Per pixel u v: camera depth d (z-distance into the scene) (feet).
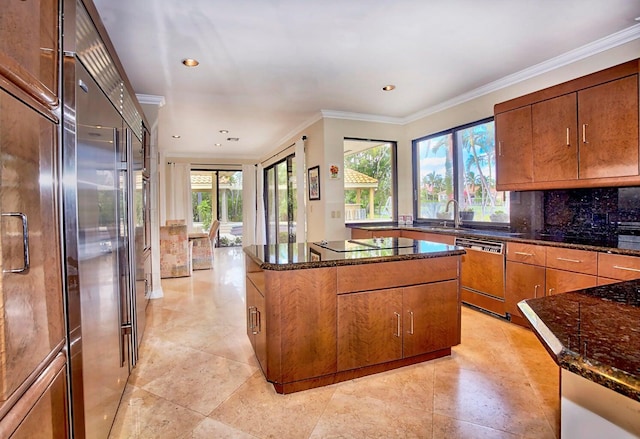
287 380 6.63
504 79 12.01
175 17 7.80
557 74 10.62
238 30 8.46
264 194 28.66
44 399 3.38
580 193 10.21
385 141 17.03
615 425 2.25
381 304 7.25
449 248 8.26
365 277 7.09
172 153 27.20
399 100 14.29
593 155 8.81
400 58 10.24
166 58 9.95
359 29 8.53
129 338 7.00
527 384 6.98
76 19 4.34
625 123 8.20
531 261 9.53
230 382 7.23
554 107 9.67
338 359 6.95
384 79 11.91
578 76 10.09
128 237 6.96
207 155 28.22
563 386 2.68
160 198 25.66
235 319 11.14
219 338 9.58
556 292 8.86
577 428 2.54
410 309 7.52
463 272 11.82
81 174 4.40
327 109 15.39
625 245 8.09
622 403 2.21
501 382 7.07
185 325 10.60
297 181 18.22
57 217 3.81
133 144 8.10
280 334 6.55
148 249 12.65
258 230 28.68
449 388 6.86
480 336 9.38
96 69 5.22
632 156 8.08
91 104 4.93
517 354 8.31
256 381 7.25
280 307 6.53
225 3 7.32
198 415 6.11
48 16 3.66
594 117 8.77
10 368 2.75
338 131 15.99
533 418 5.91
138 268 8.80
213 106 14.67
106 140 5.72
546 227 11.10
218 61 10.20
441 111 15.11
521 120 10.55
